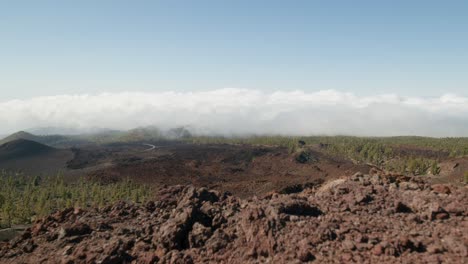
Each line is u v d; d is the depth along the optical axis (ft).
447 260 74.90
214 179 513.86
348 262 76.74
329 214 106.83
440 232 90.02
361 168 459.73
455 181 325.62
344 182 150.20
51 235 130.62
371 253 80.02
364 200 117.70
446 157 612.70
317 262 78.74
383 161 653.71
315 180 402.72
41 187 394.11
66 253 110.52
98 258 100.53
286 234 90.58
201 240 100.99
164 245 102.58
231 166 640.99
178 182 474.90
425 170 472.85
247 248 90.89
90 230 129.90
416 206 110.22
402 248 80.89
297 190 360.48
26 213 270.87
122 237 116.47
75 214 158.51
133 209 157.79
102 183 461.78
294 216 99.81
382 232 91.71
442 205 107.76
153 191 374.63
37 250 119.96
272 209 102.06
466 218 98.63
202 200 144.15
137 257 100.42
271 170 606.96
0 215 258.57
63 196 357.00
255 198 141.28
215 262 89.35
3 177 485.15
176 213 129.90
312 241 86.58
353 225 95.81
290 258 81.66
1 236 199.72
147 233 117.29
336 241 86.58
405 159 564.71
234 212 117.60
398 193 126.31
